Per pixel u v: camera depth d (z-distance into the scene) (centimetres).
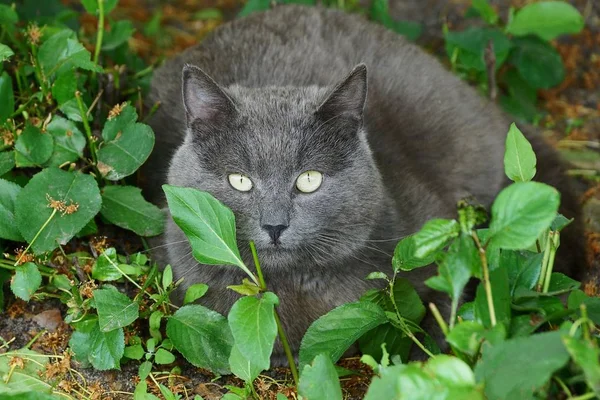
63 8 622
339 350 383
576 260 502
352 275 424
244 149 400
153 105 535
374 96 510
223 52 535
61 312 462
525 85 661
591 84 705
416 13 762
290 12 568
